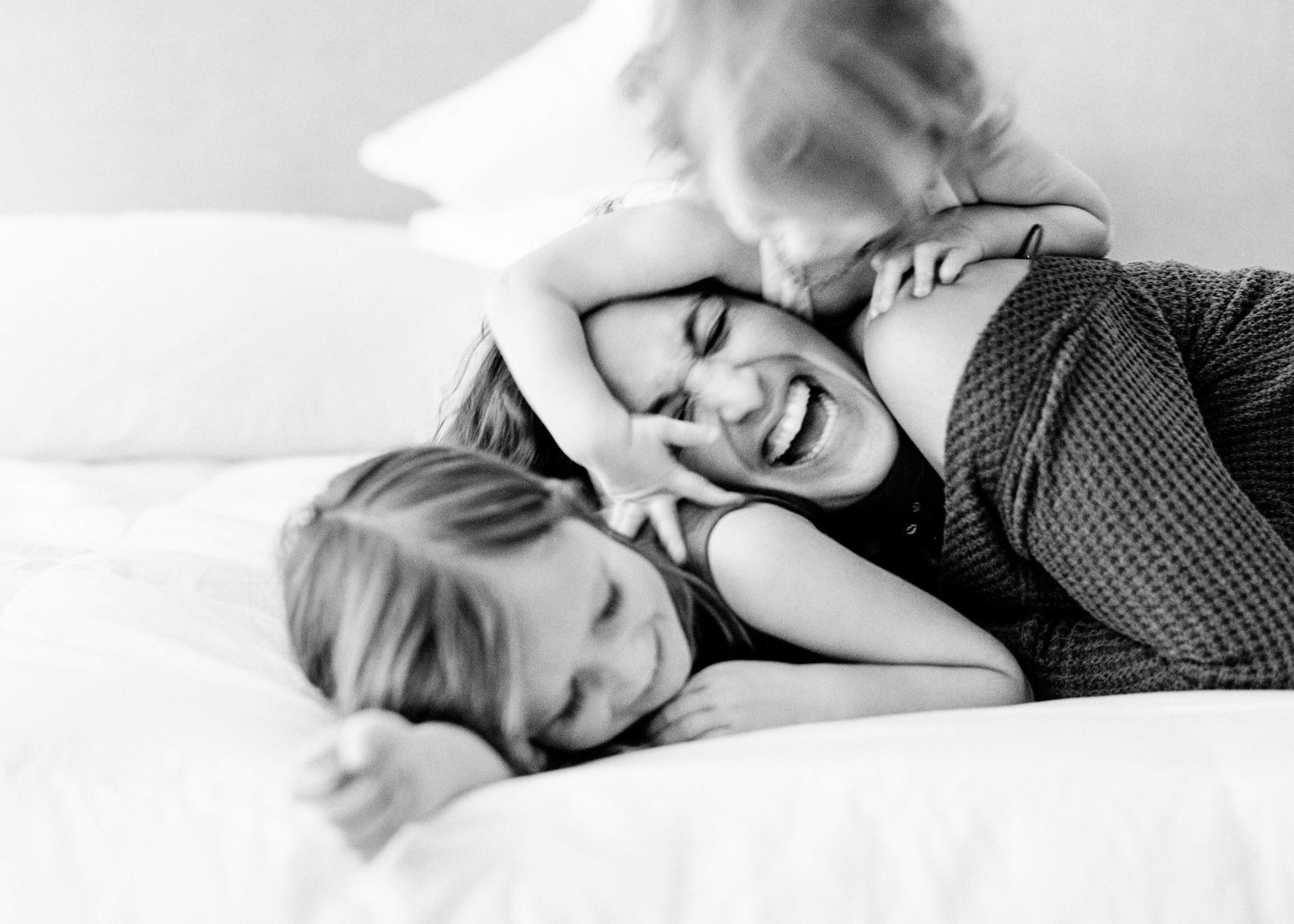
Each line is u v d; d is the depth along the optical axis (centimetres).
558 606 58
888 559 78
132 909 48
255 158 189
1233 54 134
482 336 86
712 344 73
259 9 183
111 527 105
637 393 72
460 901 47
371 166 168
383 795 47
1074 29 134
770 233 68
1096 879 48
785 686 64
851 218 67
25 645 63
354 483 64
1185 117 136
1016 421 67
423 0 184
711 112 65
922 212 75
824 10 65
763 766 51
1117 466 66
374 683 57
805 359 74
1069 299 72
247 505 110
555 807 50
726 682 63
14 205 187
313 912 47
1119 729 53
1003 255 77
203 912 48
